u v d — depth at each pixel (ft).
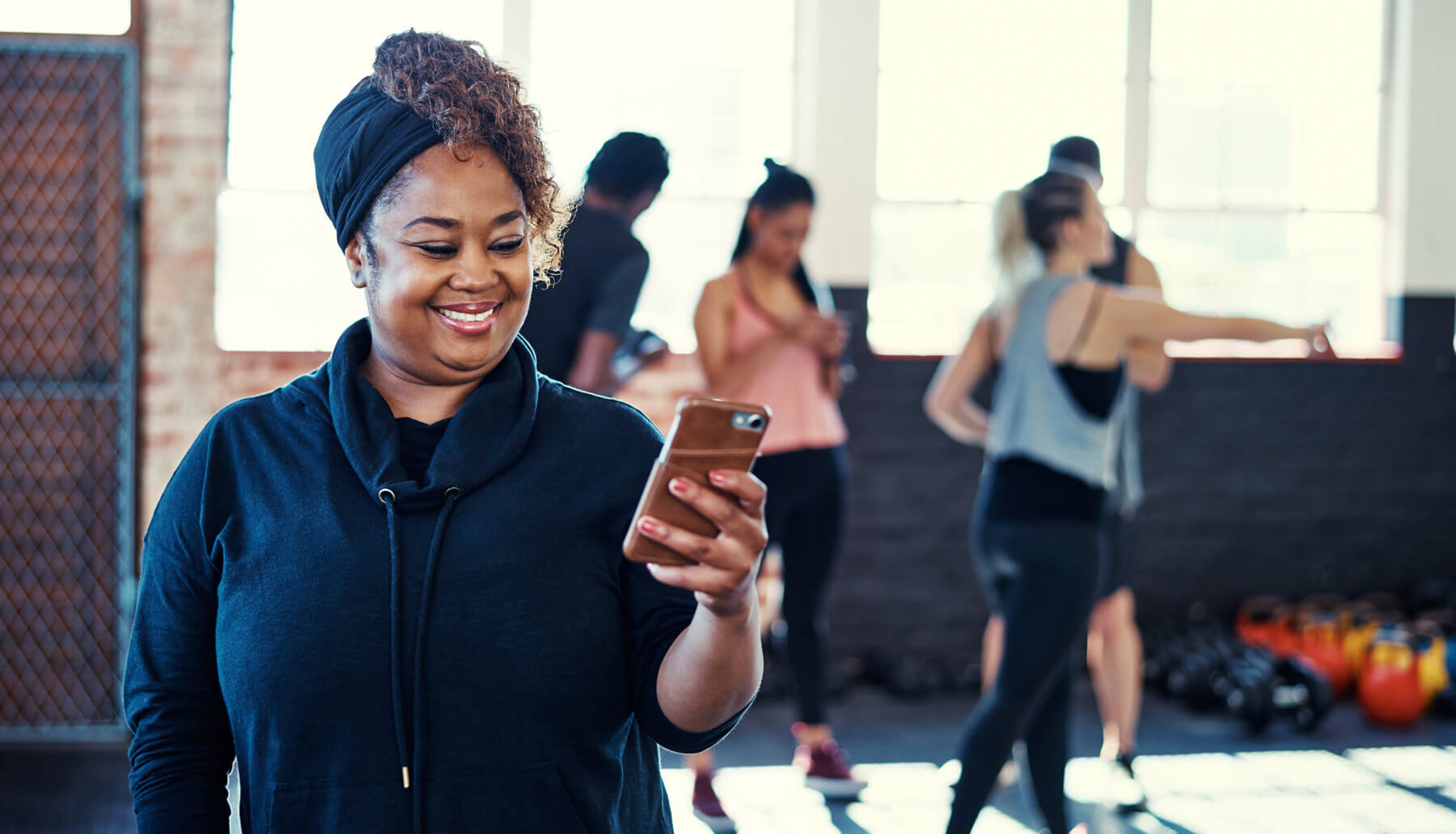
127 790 11.78
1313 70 17.33
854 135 16.19
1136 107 16.92
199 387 13.89
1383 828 10.83
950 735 13.92
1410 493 17.31
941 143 16.58
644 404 15.53
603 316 9.23
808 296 11.48
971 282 16.69
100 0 13.65
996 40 16.62
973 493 16.47
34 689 13.60
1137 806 11.19
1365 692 14.32
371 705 3.14
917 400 16.37
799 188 10.78
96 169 13.57
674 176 16.12
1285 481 17.12
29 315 13.53
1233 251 17.35
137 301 13.70
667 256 16.12
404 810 3.13
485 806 3.16
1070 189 8.59
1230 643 15.33
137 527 13.74
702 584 2.91
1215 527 17.02
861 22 16.14
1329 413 17.16
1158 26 17.02
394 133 3.18
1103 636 11.44
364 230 3.28
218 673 3.37
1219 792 11.83
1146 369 10.64
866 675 16.21
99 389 13.65
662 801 3.71
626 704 3.41
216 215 13.84
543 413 3.47
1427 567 17.37
